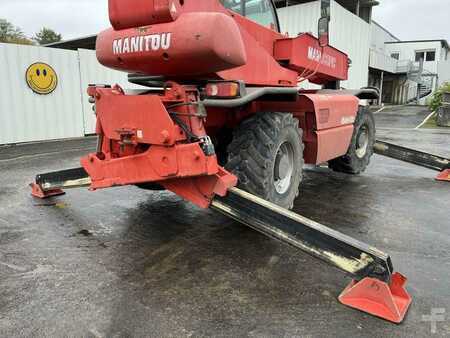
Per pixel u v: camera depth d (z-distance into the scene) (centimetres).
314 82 628
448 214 428
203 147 280
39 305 245
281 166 384
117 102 305
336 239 249
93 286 268
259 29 423
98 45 331
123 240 351
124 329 221
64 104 1054
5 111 939
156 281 276
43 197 480
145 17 291
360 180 593
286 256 317
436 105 2233
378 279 237
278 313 237
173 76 330
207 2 323
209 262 306
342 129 507
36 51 979
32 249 331
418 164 621
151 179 300
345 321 229
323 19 466
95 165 332
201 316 234
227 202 295
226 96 292
